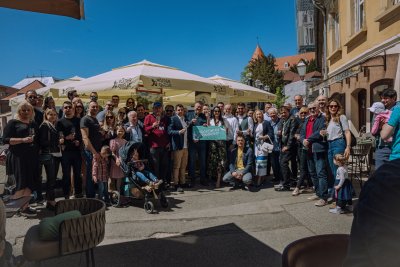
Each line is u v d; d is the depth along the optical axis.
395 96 5.66
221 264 3.99
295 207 6.19
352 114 11.73
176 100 14.66
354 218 1.16
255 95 12.66
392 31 8.62
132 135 7.14
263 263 4.00
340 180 5.71
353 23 11.98
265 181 8.68
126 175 6.25
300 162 7.12
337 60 13.91
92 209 3.56
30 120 5.88
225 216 5.76
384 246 1.01
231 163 7.98
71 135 6.51
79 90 8.12
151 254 4.27
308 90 18.33
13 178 5.30
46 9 3.47
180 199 6.95
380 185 1.10
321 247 1.89
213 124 8.33
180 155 7.75
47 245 2.95
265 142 7.98
